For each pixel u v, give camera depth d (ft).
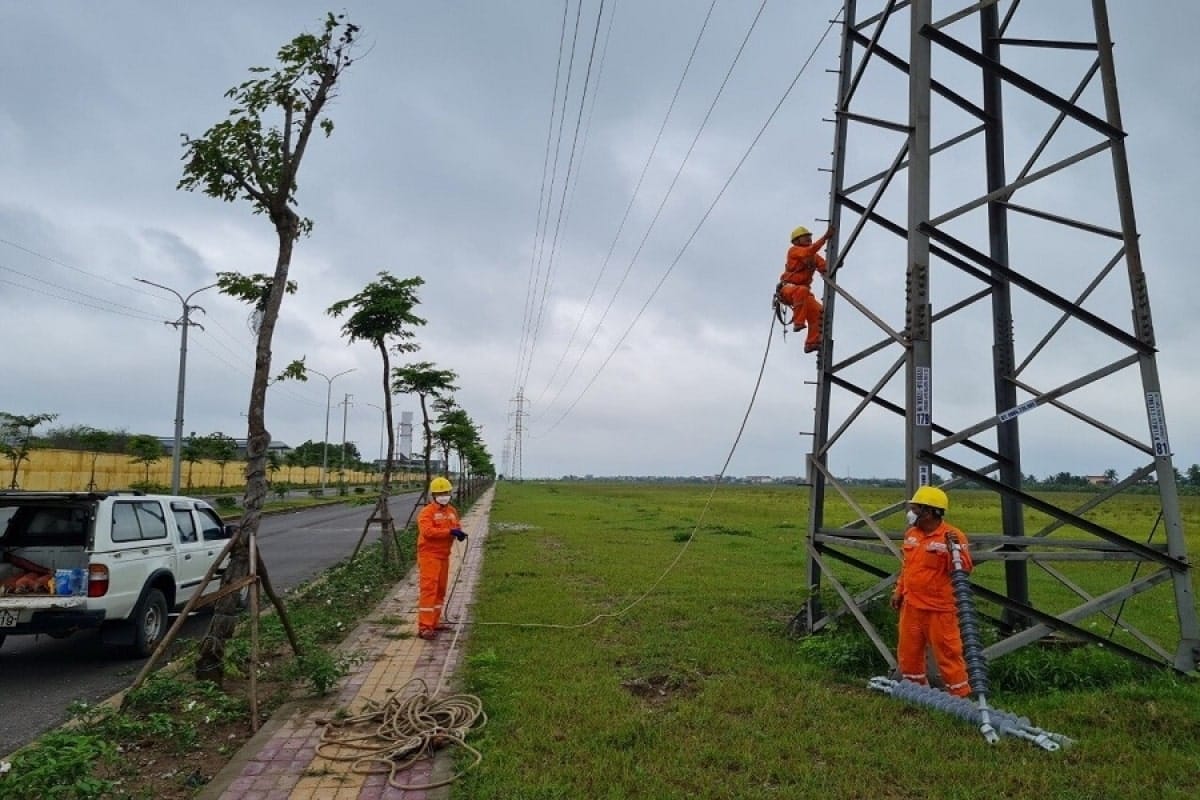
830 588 35.50
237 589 22.26
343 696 22.95
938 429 30.91
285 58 24.36
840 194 31.81
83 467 132.36
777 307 33.65
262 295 28.73
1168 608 40.22
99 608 27.96
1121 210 26.25
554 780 16.17
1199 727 19.35
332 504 165.68
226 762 18.15
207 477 187.32
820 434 31.60
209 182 25.13
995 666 23.81
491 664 25.64
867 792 15.75
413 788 16.19
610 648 28.35
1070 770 16.75
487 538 74.74
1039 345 29.35
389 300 50.96
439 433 118.42
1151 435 25.44
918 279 25.29
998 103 31.83
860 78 30.83
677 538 76.95
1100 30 26.84
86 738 15.64
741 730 19.16
